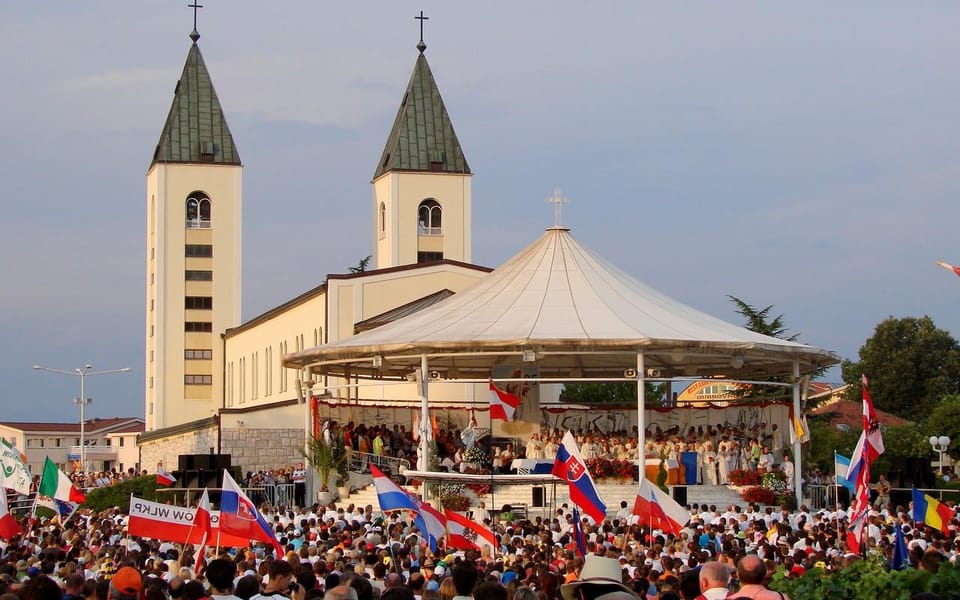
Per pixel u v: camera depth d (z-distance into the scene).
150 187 123.12
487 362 67.56
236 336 112.56
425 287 84.25
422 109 114.62
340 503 55.38
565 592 14.38
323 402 62.75
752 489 52.19
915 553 25.47
